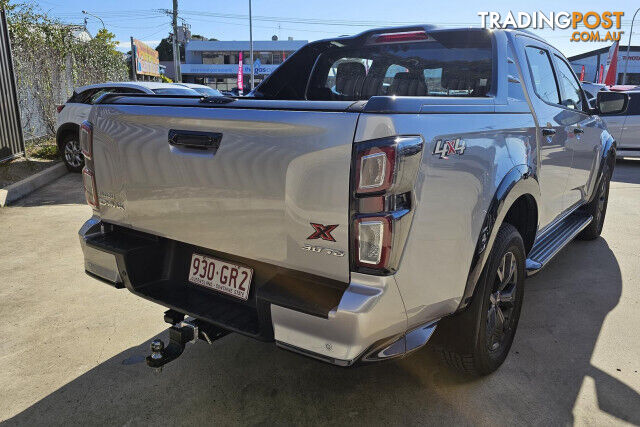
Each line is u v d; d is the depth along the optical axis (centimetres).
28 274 401
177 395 246
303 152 175
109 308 342
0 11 813
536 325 321
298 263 185
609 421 227
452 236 197
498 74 264
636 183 875
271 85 365
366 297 170
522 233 294
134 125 221
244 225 195
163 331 311
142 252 237
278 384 256
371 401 242
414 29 311
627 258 454
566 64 395
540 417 230
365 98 363
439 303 200
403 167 167
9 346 290
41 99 1060
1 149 802
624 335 308
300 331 181
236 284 216
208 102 207
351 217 169
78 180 801
